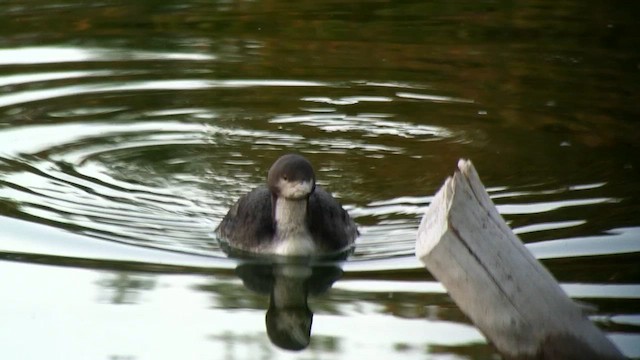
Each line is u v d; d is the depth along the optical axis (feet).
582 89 47.42
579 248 32.48
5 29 53.36
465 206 20.57
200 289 31.17
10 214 35.04
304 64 49.93
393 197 37.22
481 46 52.47
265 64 49.85
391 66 49.85
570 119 44.16
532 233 33.68
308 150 41.37
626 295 29.27
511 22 55.88
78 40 52.08
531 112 45.06
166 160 40.32
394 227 35.09
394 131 43.24
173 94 46.57
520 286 20.67
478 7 58.08
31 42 51.62
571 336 20.81
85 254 32.73
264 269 32.73
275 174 33.06
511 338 20.71
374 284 31.42
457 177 20.70
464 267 20.56
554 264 31.37
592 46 52.54
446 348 27.61
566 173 38.78
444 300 30.30
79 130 42.60
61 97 45.73
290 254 33.22
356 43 52.60
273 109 45.27
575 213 35.24
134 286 31.04
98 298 30.27
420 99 46.47
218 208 36.52
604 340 20.95
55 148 40.88
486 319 20.70
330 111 45.16
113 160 40.09
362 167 39.78
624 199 36.32
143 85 47.39
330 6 57.72
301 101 46.14
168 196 37.32
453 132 43.06
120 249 33.12
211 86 47.50
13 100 45.27
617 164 39.52
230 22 54.95
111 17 55.57
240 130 43.21
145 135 42.52
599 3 58.90
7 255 32.37
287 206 33.35
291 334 28.71
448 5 58.39
